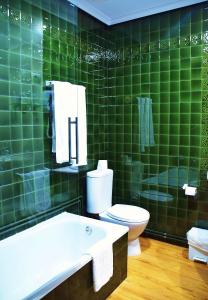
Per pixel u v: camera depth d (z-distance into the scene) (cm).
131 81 294
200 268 237
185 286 211
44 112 228
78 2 253
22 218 216
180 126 269
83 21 269
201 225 266
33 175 223
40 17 220
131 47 290
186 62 260
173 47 265
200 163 261
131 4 260
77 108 245
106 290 198
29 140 216
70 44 254
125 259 220
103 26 299
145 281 218
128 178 308
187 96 262
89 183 273
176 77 266
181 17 258
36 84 220
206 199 261
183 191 273
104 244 189
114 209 268
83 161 256
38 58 220
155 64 277
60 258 233
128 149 305
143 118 291
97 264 178
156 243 286
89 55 281
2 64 191
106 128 317
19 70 204
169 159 279
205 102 254
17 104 204
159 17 270
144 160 295
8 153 200
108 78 310
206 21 246
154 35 275
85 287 174
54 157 241
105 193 281
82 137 253
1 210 198
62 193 256
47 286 146
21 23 204
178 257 256
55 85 224
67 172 260
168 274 228
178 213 278
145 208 299
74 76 262
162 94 276
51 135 235
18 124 206
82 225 233
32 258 209
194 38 254
